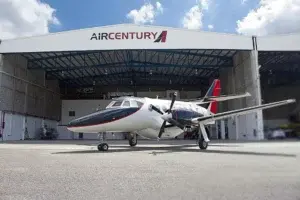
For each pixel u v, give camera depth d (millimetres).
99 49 27297
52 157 9781
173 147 16266
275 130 35969
